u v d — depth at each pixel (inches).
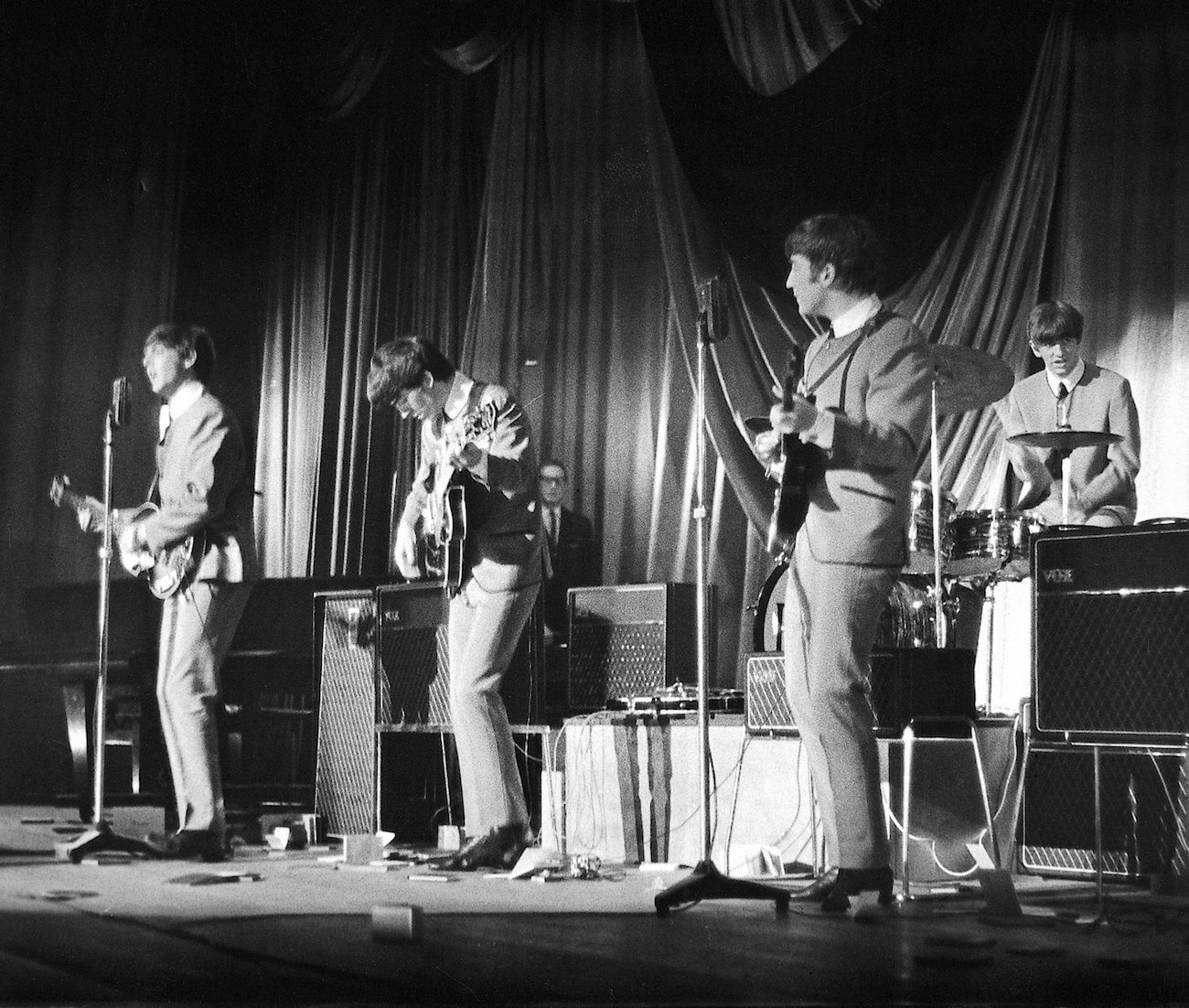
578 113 320.5
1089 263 256.2
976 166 266.1
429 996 96.3
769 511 286.4
